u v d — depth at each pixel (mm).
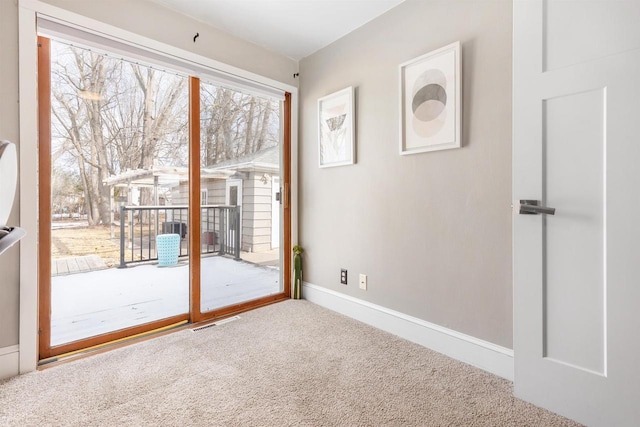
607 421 1132
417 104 1877
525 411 1273
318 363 1664
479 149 1623
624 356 1097
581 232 1195
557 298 1255
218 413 1249
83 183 2021
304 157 2787
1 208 657
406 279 1990
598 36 1145
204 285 2922
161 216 2473
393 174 2053
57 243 1954
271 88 2646
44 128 1706
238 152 2645
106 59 2047
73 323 2125
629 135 1082
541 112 1280
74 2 1675
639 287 1067
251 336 2010
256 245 2992
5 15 1495
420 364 1664
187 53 2121
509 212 1520
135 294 2674
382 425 1188
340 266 2455
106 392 1389
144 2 1934
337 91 2430
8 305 1526
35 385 1441
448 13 1742
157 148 2314
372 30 2176
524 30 1325
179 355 1746
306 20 2193
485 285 1613
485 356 1608
